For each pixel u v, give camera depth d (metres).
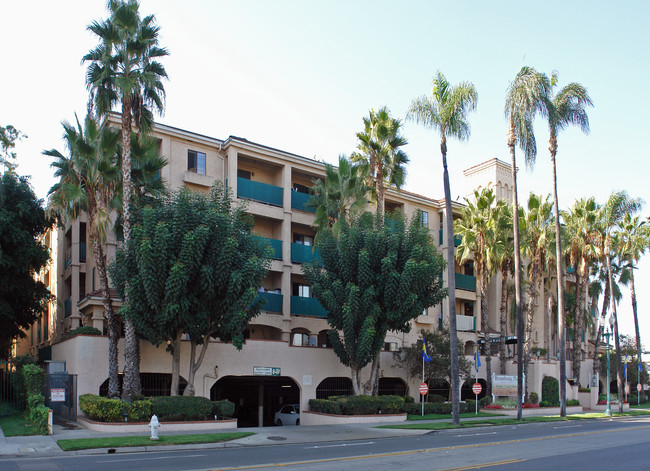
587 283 48.59
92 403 20.61
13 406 24.89
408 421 27.59
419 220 29.27
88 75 23.50
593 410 42.62
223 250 21.59
